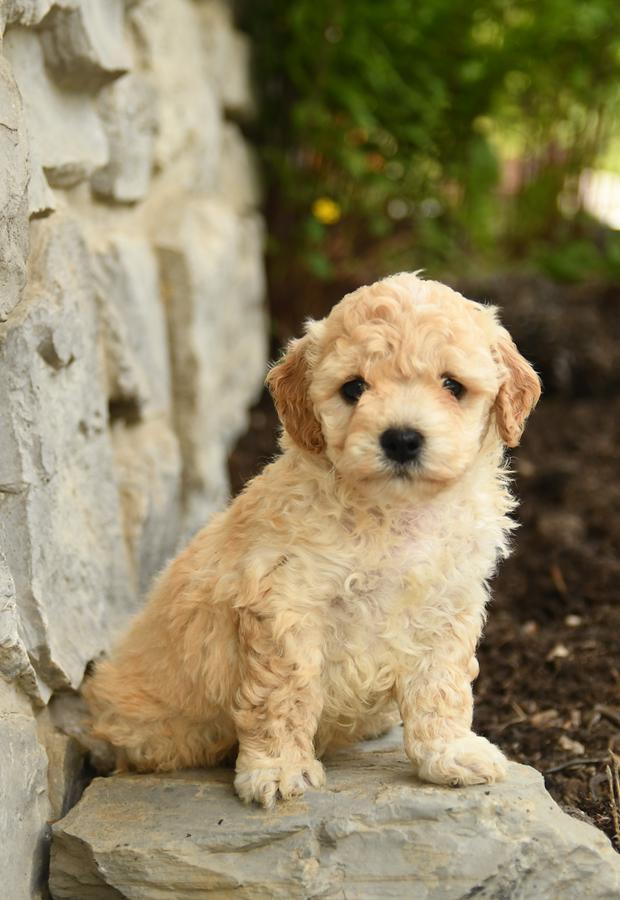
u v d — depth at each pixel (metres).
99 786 0.90
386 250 1.99
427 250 2.00
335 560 0.86
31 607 0.90
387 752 0.93
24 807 0.85
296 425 0.88
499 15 1.86
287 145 1.82
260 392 1.73
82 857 0.85
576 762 1.01
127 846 0.83
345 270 1.90
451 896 0.81
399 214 1.98
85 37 1.03
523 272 2.08
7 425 0.90
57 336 0.95
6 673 0.87
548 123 2.12
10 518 0.90
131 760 0.93
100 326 1.12
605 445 1.65
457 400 0.85
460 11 1.78
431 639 0.88
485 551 0.89
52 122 1.03
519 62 1.89
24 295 0.94
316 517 0.87
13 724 0.85
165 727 0.92
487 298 1.93
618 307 2.01
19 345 0.90
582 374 1.85
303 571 0.86
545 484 1.51
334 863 0.82
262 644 0.86
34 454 0.91
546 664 1.15
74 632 0.95
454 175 1.95
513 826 0.82
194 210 1.38
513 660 1.16
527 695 1.11
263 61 1.75
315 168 1.80
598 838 0.83
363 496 0.86
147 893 0.83
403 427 0.82
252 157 1.77
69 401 0.99
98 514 1.03
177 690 0.91
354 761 0.91
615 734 1.04
